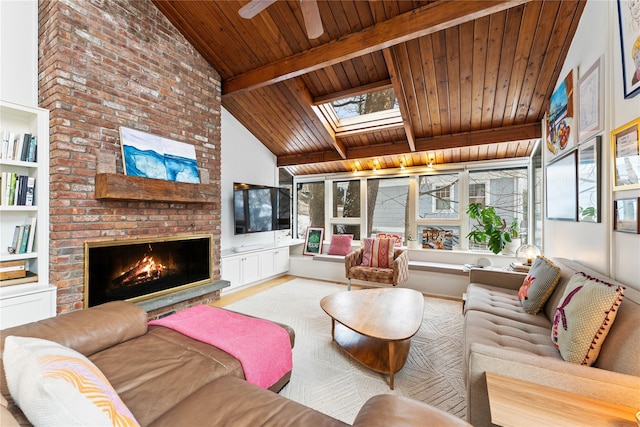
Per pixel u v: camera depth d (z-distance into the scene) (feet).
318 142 15.72
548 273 7.02
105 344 5.14
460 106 11.24
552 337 5.37
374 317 7.34
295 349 8.08
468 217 15.01
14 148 7.36
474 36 8.64
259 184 16.52
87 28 8.21
